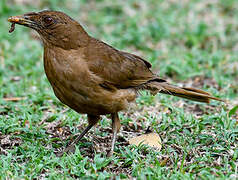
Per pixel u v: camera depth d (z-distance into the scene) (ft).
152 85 37.11
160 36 63.57
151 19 68.85
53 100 45.52
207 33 64.03
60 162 32.83
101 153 35.22
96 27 67.05
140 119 41.75
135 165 32.48
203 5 73.82
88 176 30.94
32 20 33.27
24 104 44.50
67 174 31.58
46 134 38.88
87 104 33.76
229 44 62.69
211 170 31.89
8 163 32.89
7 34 62.18
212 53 58.59
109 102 34.12
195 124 39.55
